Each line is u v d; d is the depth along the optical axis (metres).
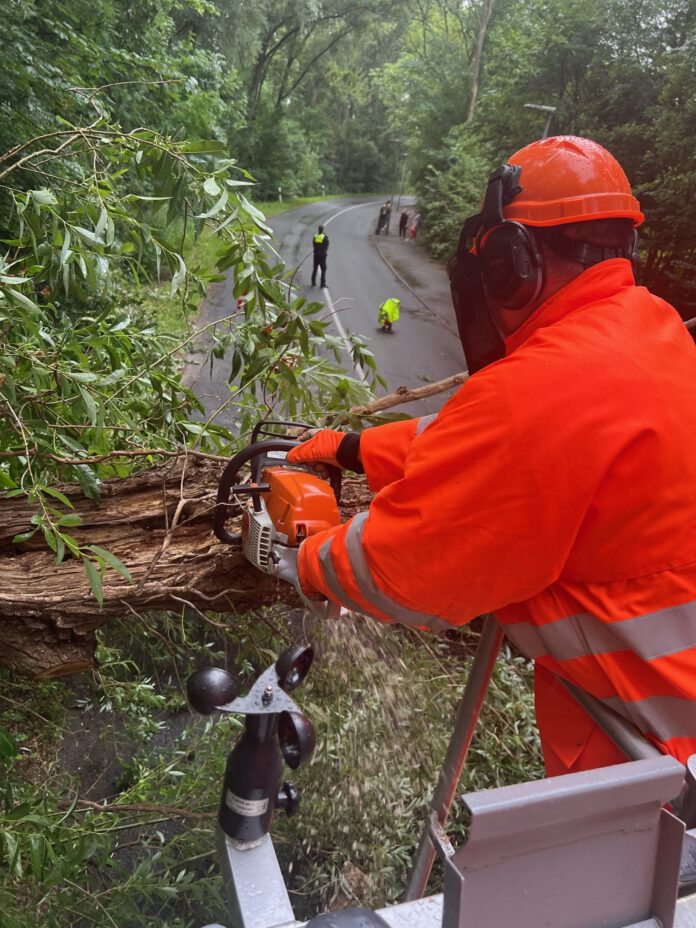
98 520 2.32
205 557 2.26
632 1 14.65
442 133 31.53
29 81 6.95
